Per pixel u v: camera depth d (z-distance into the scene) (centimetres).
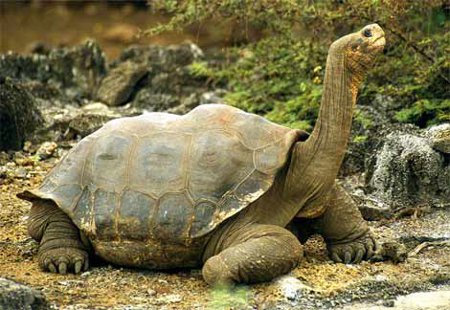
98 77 3325
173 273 1867
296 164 1838
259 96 2944
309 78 2839
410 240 2050
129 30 5538
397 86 2716
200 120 1870
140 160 1838
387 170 2267
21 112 2766
